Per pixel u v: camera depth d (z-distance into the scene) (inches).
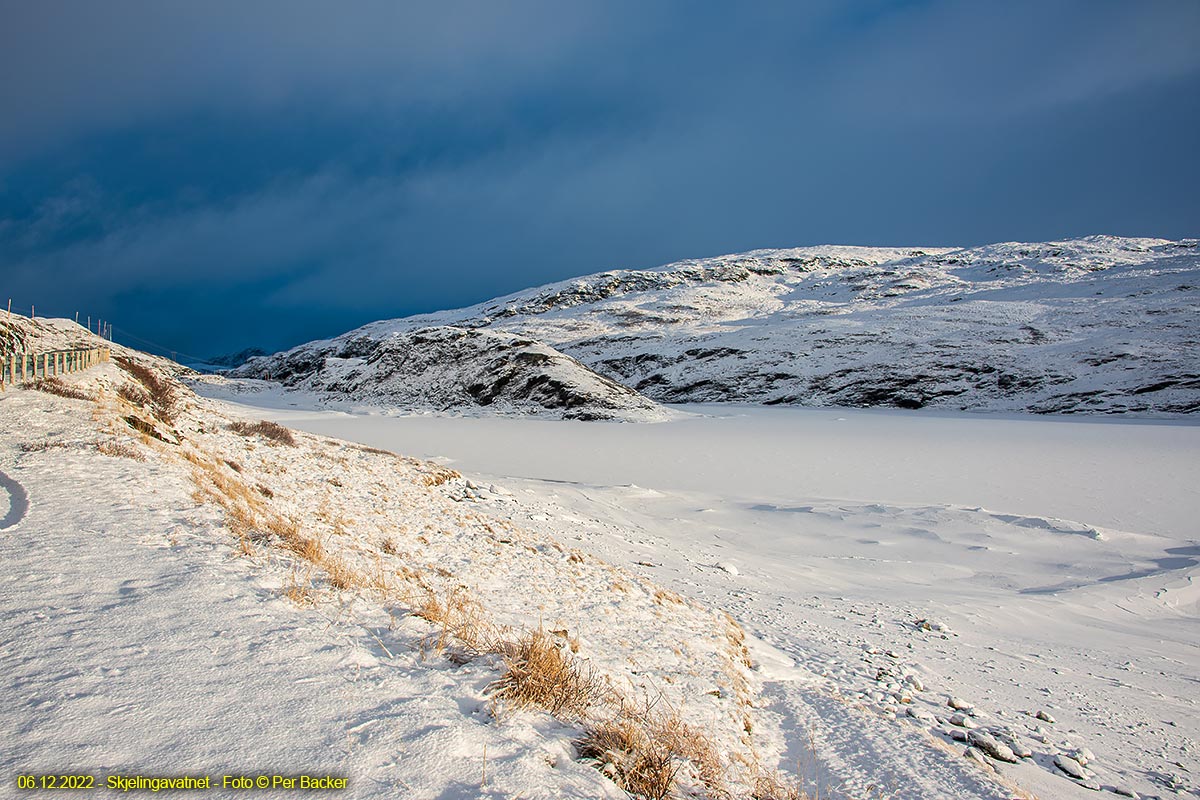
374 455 1025.5
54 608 172.2
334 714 134.6
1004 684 388.5
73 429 468.1
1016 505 1137.4
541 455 1774.1
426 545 437.1
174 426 708.7
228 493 375.2
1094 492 1234.0
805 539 920.9
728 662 316.8
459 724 139.7
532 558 480.1
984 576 767.1
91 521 260.2
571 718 167.8
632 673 246.8
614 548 726.5
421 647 184.9
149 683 136.8
